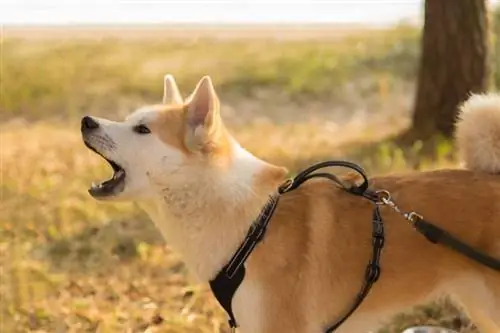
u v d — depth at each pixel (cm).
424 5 1043
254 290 425
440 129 1029
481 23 1008
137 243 766
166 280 697
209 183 430
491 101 452
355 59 1666
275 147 1080
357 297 432
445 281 440
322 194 439
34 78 1571
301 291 425
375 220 429
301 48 1852
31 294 662
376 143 1054
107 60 1780
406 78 1539
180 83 1539
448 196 434
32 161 1063
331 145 1080
